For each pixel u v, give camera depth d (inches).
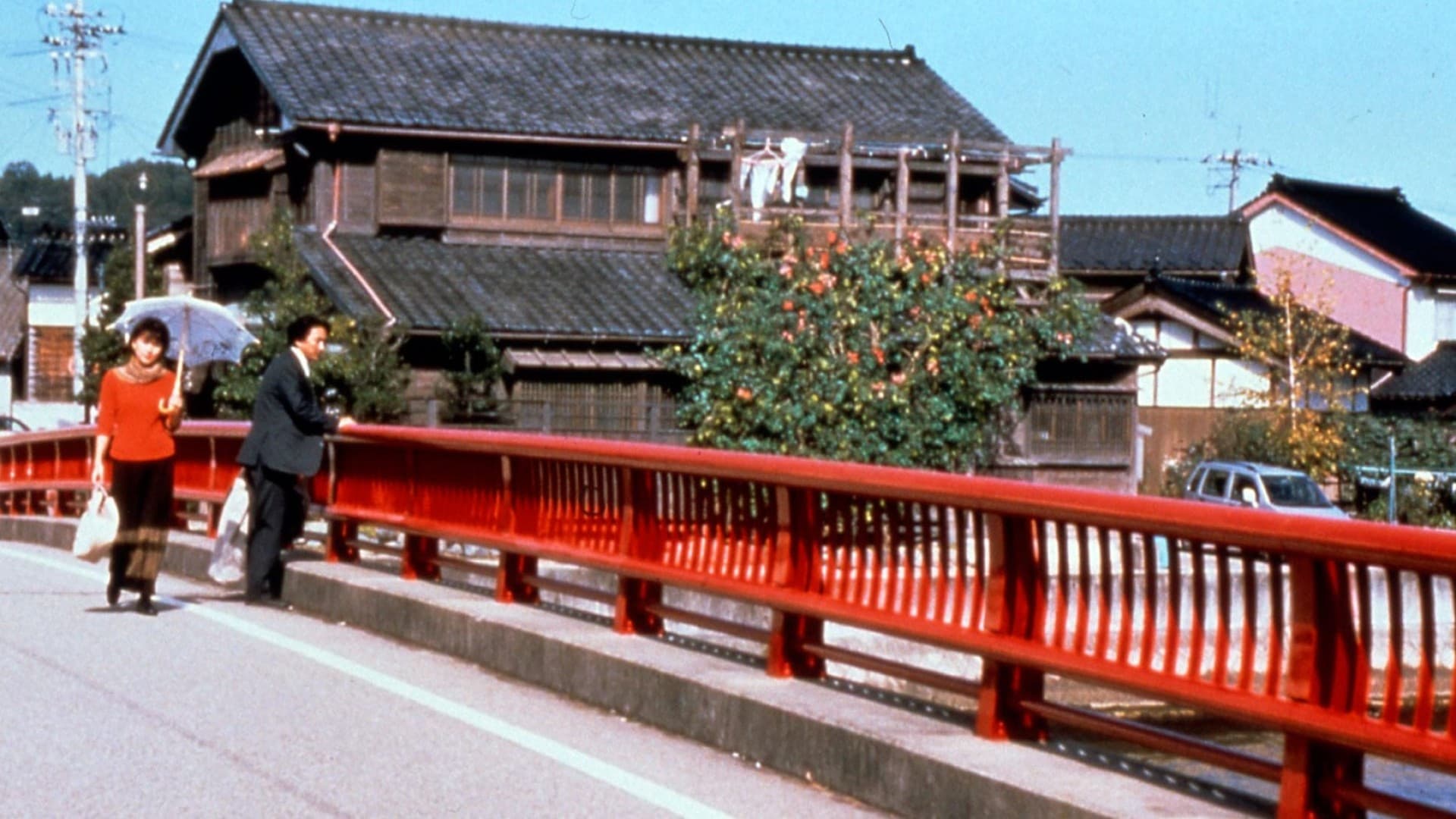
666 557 348.8
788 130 1210.0
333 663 379.2
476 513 432.8
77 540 446.3
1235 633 530.6
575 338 1179.3
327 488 527.8
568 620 379.9
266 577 490.0
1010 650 250.1
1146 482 1566.2
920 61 1571.1
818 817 248.8
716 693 297.6
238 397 1130.7
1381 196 2342.5
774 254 1035.3
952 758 243.0
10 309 2391.7
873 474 272.8
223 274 1439.5
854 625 286.2
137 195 4350.4
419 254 1262.3
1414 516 1382.9
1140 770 237.0
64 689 337.1
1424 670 190.9
